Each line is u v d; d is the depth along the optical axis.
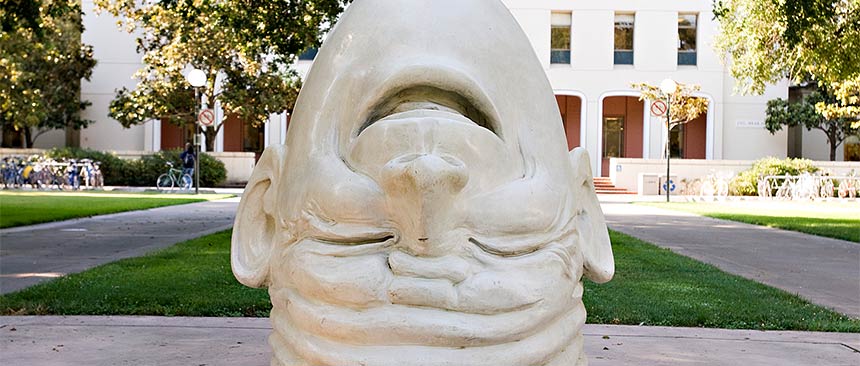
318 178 2.61
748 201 26.83
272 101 30.45
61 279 7.44
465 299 2.38
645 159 32.84
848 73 17.38
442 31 2.80
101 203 19.72
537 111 2.87
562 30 35.22
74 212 16.22
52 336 5.18
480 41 2.84
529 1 34.66
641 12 34.84
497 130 2.71
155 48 31.08
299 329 2.58
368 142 2.54
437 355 2.35
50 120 34.50
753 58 19.31
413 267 2.40
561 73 34.91
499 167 2.56
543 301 2.48
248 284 2.95
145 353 4.72
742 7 20.61
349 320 2.40
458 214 2.44
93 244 11.07
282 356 2.69
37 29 13.21
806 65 18.67
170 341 5.06
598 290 7.18
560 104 36.81
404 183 2.30
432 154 2.42
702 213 19.05
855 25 16.70
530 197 2.55
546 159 2.77
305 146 2.79
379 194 2.47
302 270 2.51
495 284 2.40
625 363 4.58
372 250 2.47
